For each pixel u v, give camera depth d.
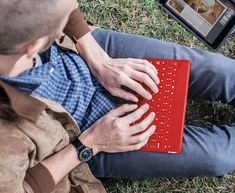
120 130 1.30
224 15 1.65
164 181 1.66
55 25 0.88
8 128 1.00
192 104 1.72
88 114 1.36
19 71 1.05
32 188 1.15
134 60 1.38
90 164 1.42
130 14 1.80
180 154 1.41
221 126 1.51
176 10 1.77
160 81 1.37
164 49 1.46
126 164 1.40
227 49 1.79
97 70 1.39
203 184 1.66
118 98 1.39
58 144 1.23
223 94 1.51
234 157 1.45
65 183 1.31
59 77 1.29
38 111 0.98
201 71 1.46
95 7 1.79
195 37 1.79
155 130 1.36
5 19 0.83
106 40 1.47
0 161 1.00
